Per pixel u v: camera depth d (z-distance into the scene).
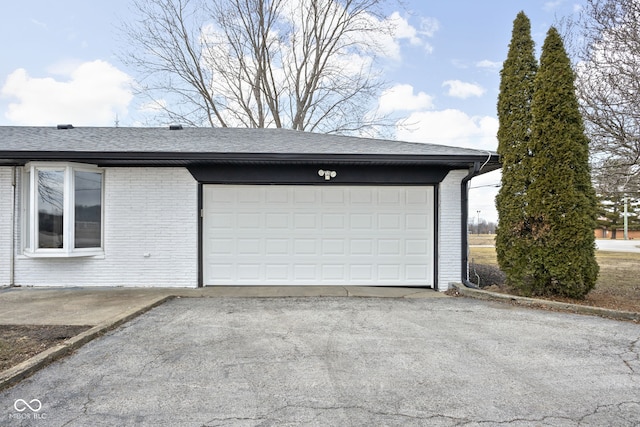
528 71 6.75
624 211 32.97
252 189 7.56
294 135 9.41
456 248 7.37
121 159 6.57
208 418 2.54
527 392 2.94
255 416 2.57
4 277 7.27
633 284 8.19
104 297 6.27
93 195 7.32
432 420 2.52
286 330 4.57
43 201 7.08
